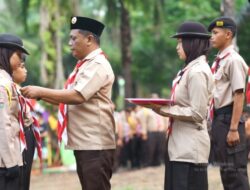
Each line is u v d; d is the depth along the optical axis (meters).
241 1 25.30
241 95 6.97
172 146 6.54
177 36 6.56
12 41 6.71
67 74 33.22
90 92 6.48
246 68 7.14
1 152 6.47
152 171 16.39
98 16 29.41
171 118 6.59
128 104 19.69
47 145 19.70
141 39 33.22
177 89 6.52
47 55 22.45
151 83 35.16
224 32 7.14
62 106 6.67
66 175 17.97
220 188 11.19
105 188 6.74
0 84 6.52
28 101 7.48
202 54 6.55
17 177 6.63
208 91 6.42
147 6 22.61
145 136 18.83
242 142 7.09
